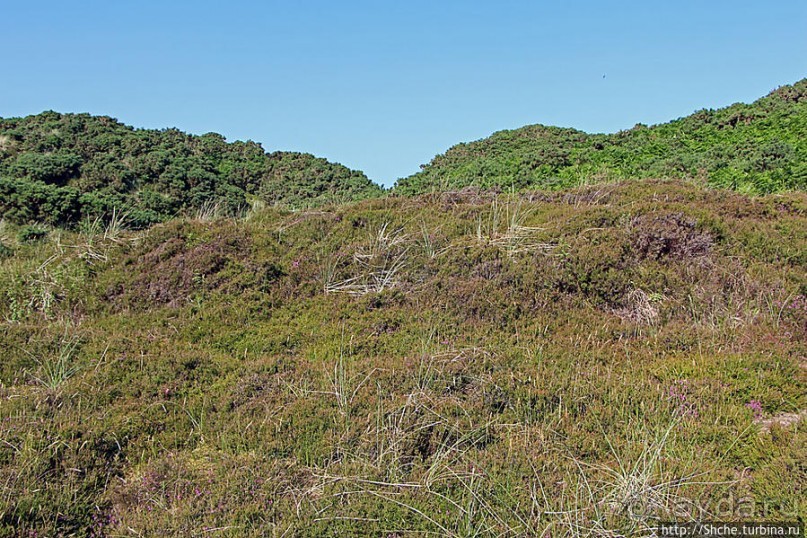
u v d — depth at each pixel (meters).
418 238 8.82
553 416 5.05
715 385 5.44
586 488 4.15
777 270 7.54
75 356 6.45
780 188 11.48
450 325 6.95
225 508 4.05
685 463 4.32
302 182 23.58
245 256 8.71
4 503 3.93
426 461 4.54
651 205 8.79
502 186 14.83
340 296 7.83
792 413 5.19
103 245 9.20
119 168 20.58
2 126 23.64
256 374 5.94
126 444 5.02
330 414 5.07
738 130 17.34
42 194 15.62
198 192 20.33
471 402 5.21
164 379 5.98
